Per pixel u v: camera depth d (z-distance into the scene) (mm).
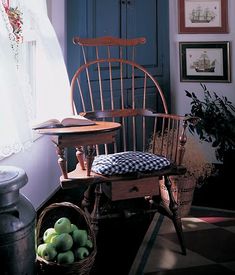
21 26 1820
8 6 1689
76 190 2754
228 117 3074
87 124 1808
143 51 2963
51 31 2209
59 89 2279
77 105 2688
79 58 2680
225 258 1850
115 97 2861
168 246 1989
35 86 2281
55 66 2246
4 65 1639
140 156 1918
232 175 3102
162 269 1767
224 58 3273
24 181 1351
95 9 2717
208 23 3256
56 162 2707
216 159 3367
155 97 3064
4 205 1261
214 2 3223
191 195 2338
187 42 3309
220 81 3311
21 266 1309
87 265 1459
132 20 2891
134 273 1742
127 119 2916
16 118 1698
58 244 1456
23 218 1311
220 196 2750
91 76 2732
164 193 2303
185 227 2209
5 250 1257
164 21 3047
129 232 2184
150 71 3021
